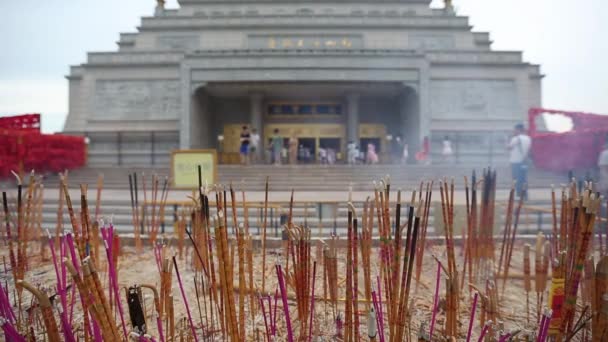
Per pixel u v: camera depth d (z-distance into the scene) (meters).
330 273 2.23
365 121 22.58
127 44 23.20
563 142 12.20
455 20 22.95
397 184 11.95
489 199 3.45
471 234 3.22
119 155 19.98
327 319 2.44
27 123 14.05
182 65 18.52
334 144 22.42
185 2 24.53
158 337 2.25
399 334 1.71
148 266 3.68
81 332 2.27
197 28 23.03
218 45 22.89
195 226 3.14
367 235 2.53
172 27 23.02
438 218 5.06
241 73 18.39
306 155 21.16
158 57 20.92
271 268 3.52
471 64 20.41
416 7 24.55
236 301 2.77
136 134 20.11
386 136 22.42
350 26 22.84
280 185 12.03
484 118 20.12
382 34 22.88
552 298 1.80
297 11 24.41
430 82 20.30
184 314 2.59
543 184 12.13
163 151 20.00
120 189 11.66
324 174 13.21
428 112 18.20
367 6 24.55
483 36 23.12
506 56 20.64
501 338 1.58
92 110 20.45
